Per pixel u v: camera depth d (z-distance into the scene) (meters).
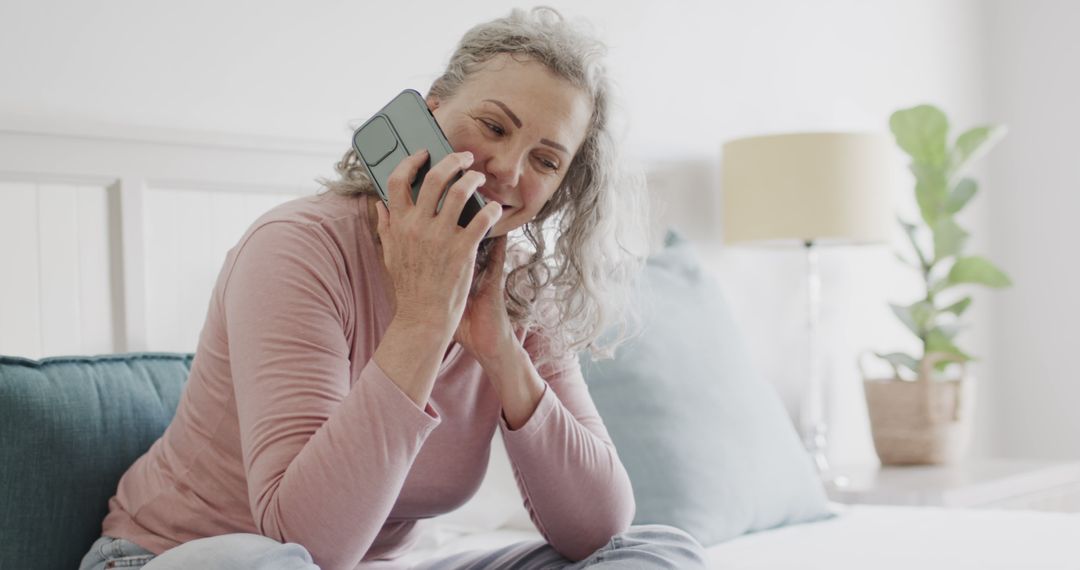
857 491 2.76
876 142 2.89
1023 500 2.93
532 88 1.31
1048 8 4.04
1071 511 3.15
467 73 1.34
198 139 1.98
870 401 3.22
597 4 2.75
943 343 3.20
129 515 1.43
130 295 1.89
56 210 1.83
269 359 1.21
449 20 2.46
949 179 3.34
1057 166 4.02
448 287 1.20
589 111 1.37
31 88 1.82
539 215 1.52
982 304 4.10
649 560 1.31
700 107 3.02
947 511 2.30
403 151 1.28
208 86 2.04
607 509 1.45
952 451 3.17
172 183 1.97
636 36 2.85
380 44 2.32
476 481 1.51
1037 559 1.77
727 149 2.91
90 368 1.63
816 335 3.33
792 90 3.31
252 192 2.09
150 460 1.46
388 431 1.16
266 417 1.19
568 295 1.53
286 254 1.27
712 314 2.37
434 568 1.50
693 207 2.98
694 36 3.01
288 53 2.16
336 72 2.24
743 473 2.14
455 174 1.23
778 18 3.28
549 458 1.41
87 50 1.89
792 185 2.80
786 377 3.25
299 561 1.09
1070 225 3.99
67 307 1.84
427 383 1.20
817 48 3.41
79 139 1.85
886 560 1.80
